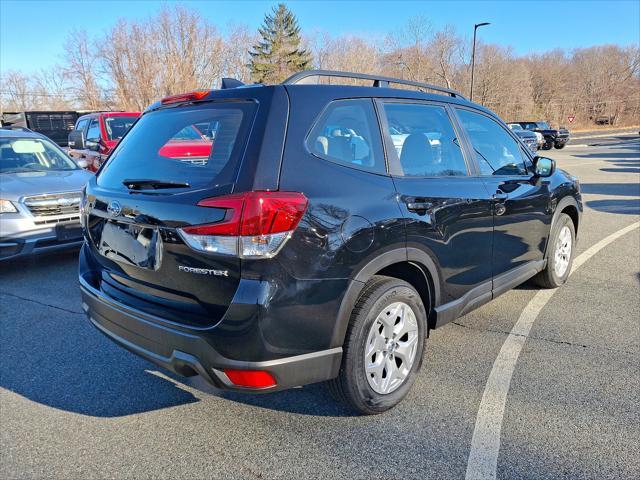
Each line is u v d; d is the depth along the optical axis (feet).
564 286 16.84
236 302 7.47
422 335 10.11
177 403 10.32
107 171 10.33
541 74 260.21
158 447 8.90
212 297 7.78
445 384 10.70
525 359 11.76
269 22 198.08
